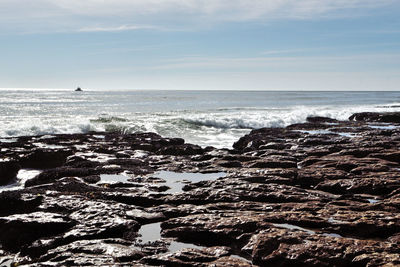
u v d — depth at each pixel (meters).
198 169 16.20
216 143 30.03
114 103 75.88
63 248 7.90
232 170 15.69
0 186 15.23
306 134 27.62
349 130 30.86
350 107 65.44
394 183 11.96
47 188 11.99
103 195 11.56
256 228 8.49
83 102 79.19
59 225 9.07
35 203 10.66
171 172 15.74
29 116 43.22
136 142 24.56
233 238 8.34
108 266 6.93
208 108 60.81
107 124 35.44
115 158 18.83
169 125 36.69
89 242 8.12
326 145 21.83
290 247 7.39
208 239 8.55
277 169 14.41
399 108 61.44
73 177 13.81
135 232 8.95
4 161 15.63
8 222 9.05
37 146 22.55
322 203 10.49
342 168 15.22
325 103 82.31
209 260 7.32
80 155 19.27
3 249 8.76
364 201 10.97
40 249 8.21
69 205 10.27
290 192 11.48
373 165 14.74
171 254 7.46
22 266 7.12
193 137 32.94
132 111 53.78
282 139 25.41
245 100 95.94
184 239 8.66
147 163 17.39
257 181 13.17
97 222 9.11
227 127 38.84
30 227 8.98
